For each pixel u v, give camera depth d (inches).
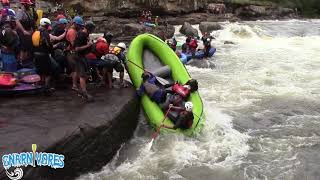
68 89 322.0
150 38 401.1
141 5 1151.6
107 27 925.8
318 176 247.1
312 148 287.1
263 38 924.6
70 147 223.6
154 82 336.5
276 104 389.1
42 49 289.9
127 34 908.0
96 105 281.7
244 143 293.1
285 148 286.7
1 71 306.7
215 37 930.7
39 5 987.3
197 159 265.3
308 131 320.2
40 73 297.3
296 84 466.9
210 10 1353.3
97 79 345.1
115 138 265.4
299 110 373.4
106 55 328.2
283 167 257.8
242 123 335.0
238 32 959.0
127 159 263.0
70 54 286.7
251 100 400.5
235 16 1382.9
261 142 296.4
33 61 317.7
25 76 308.8
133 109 306.3
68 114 258.4
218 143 291.1
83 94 289.9
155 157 266.8
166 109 318.0
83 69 288.0
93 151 241.3
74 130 231.8
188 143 290.0
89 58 328.5
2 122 240.2
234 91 432.8
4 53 307.9
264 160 267.0
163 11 1198.3
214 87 448.5
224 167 255.1
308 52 697.6
